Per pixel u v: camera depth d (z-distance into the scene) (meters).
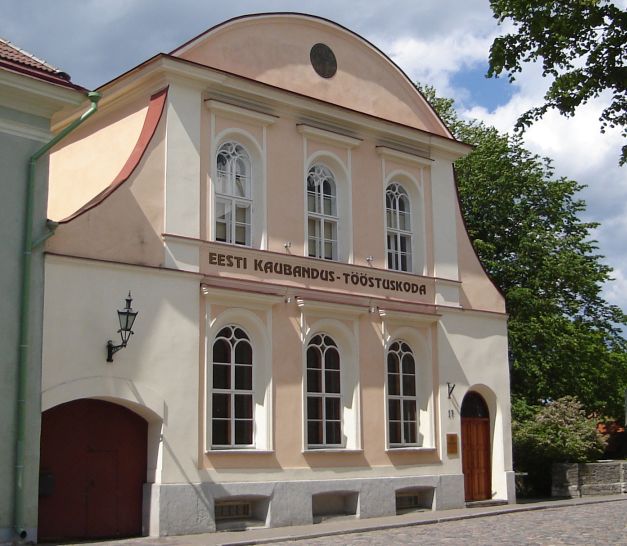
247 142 20.98
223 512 19.19
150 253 18.45
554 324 34.94
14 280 16.02
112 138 20.94
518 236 36.16
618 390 38.78
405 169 24.42
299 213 21.58
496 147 36.62
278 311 20.62
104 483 17.67
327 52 23.17
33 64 16.45
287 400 20.42
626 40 14.35
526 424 29.67
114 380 17.36
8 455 15.55
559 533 17.36
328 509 21.12
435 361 24.00
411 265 24.36
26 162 16.39
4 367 15.70
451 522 20.78
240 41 21.23
